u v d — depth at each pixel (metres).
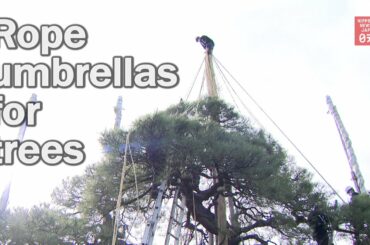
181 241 14.91
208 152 12.30
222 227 13.38
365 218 13.89
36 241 13.28
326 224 13.48
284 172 14.03
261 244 13.91
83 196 14.13
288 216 13.37
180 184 13.36
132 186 13.65
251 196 13.62
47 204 14.55
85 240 13.62
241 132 15.02
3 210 14.28
